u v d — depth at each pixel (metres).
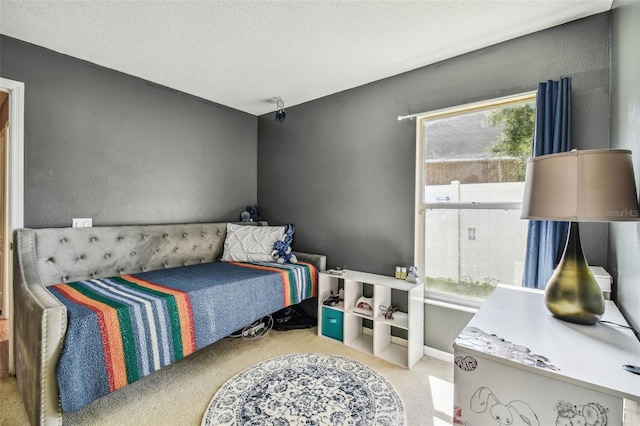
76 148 2.28
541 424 0.88
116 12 1.75
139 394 1.81
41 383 1.32
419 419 1.61
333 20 1.84
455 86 2.27
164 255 2.68
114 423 1.56
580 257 1.22
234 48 2.16
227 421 1.58
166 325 1.75
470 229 2.27
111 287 2.00
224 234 3.17
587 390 0.81
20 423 1.55
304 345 2.50
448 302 2.31
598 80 1.75
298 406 1.71
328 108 3.04
